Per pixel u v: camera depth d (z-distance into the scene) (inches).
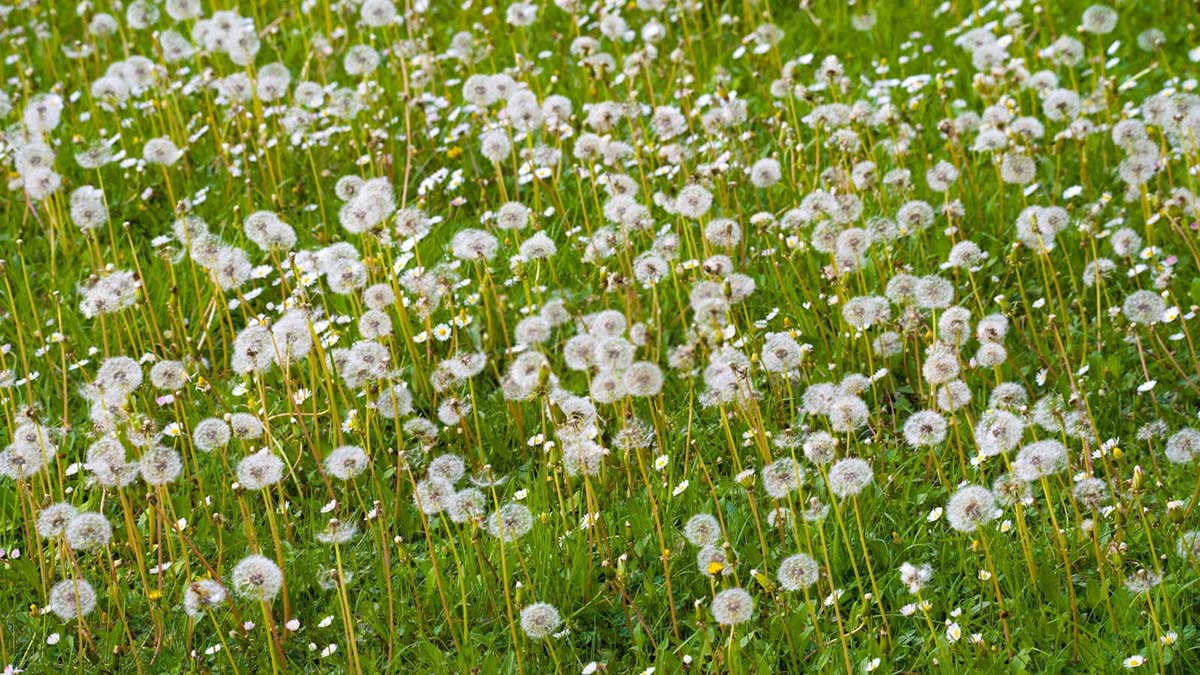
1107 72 318.3
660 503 205.6
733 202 278.2
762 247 264.4
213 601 175.8
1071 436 200.8
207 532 210.1
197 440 192.9
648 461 215.3
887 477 207.8
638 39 359.6
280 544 205.0
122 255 279.7
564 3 311.9
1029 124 261.6
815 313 239.0
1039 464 175.3
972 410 219.6
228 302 260.1
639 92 326.0
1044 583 183.9
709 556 177.6
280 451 214.7
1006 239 261.1
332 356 236.2
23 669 192.1
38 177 259.4
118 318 257.6
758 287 253.4
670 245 231.6
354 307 247.9
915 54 328.8
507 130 302.7
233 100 327.3
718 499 201.8
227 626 194.5
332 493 211.2
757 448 214.7
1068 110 265.3
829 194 251.0
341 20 374.0
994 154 265.9
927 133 299.7
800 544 196.4
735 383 201.3
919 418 192.9
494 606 192.2
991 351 202.2
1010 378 227.8
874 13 348.8
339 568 177.3
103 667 190.4
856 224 263.7
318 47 345.4
